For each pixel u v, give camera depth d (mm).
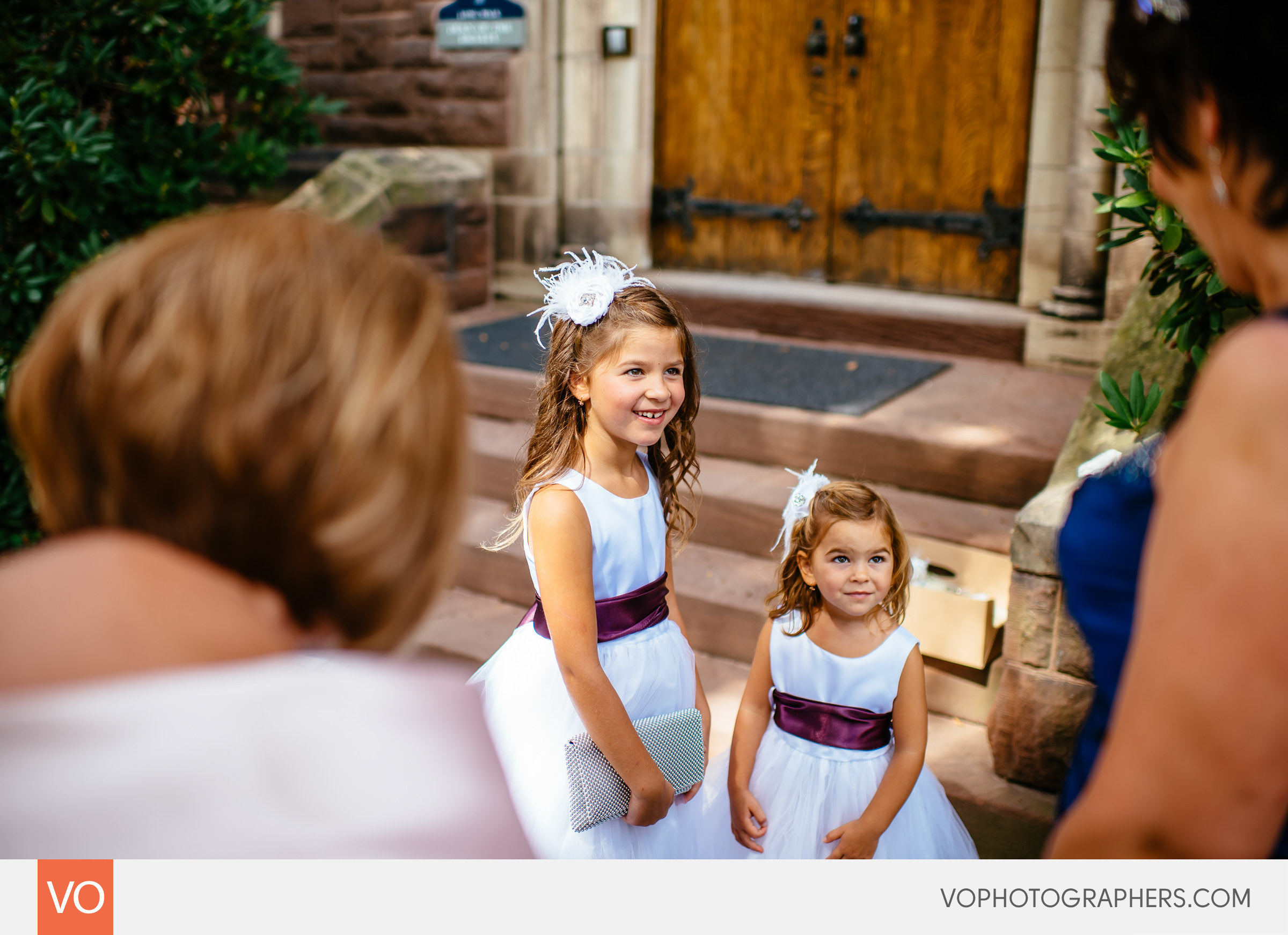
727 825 2104
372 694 577
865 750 1971
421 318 622
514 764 1867
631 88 5594
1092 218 4434
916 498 3561
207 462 552
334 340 574
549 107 5762
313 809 533
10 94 3396
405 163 5543
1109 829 677
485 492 4062
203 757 523
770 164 5527
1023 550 2436
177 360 555
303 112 4398
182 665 553
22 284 3430
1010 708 2516
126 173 3713
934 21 4965
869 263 5387
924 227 5172
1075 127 4410
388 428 577
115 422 558
